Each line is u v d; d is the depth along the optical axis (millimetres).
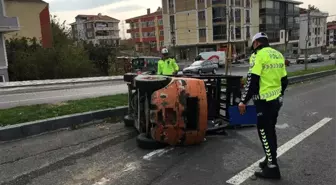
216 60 43281
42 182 3863
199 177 3951
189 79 5000
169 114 4793
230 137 5641
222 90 6422
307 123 6703
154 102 4789
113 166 4344
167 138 4840
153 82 4844
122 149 5055
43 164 4445
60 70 28000
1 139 5500
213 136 5699
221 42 54625
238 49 58562
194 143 5117
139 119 5266
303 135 5750
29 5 38500
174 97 4773
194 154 4777
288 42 71500
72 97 11922
